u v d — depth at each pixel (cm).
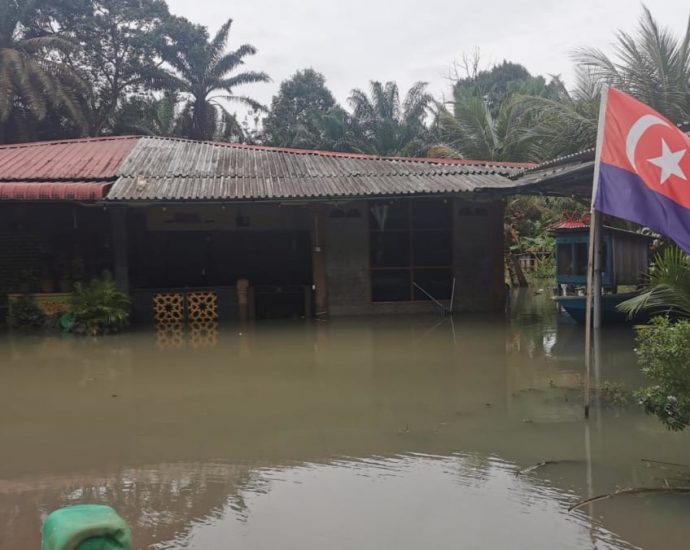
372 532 326
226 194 1048
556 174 979
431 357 783
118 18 2850
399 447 454
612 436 463
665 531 319
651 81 1414
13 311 1109
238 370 734
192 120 3128
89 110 2720
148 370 744
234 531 333
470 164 1326
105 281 1097
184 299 1173
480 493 370
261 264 1341
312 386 645
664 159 454
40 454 456
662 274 587
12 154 1317
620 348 799
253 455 446
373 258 1224
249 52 3134
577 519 334
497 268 1238
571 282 1095
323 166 1283
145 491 389
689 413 384
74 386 666
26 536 334
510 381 643
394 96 2998
